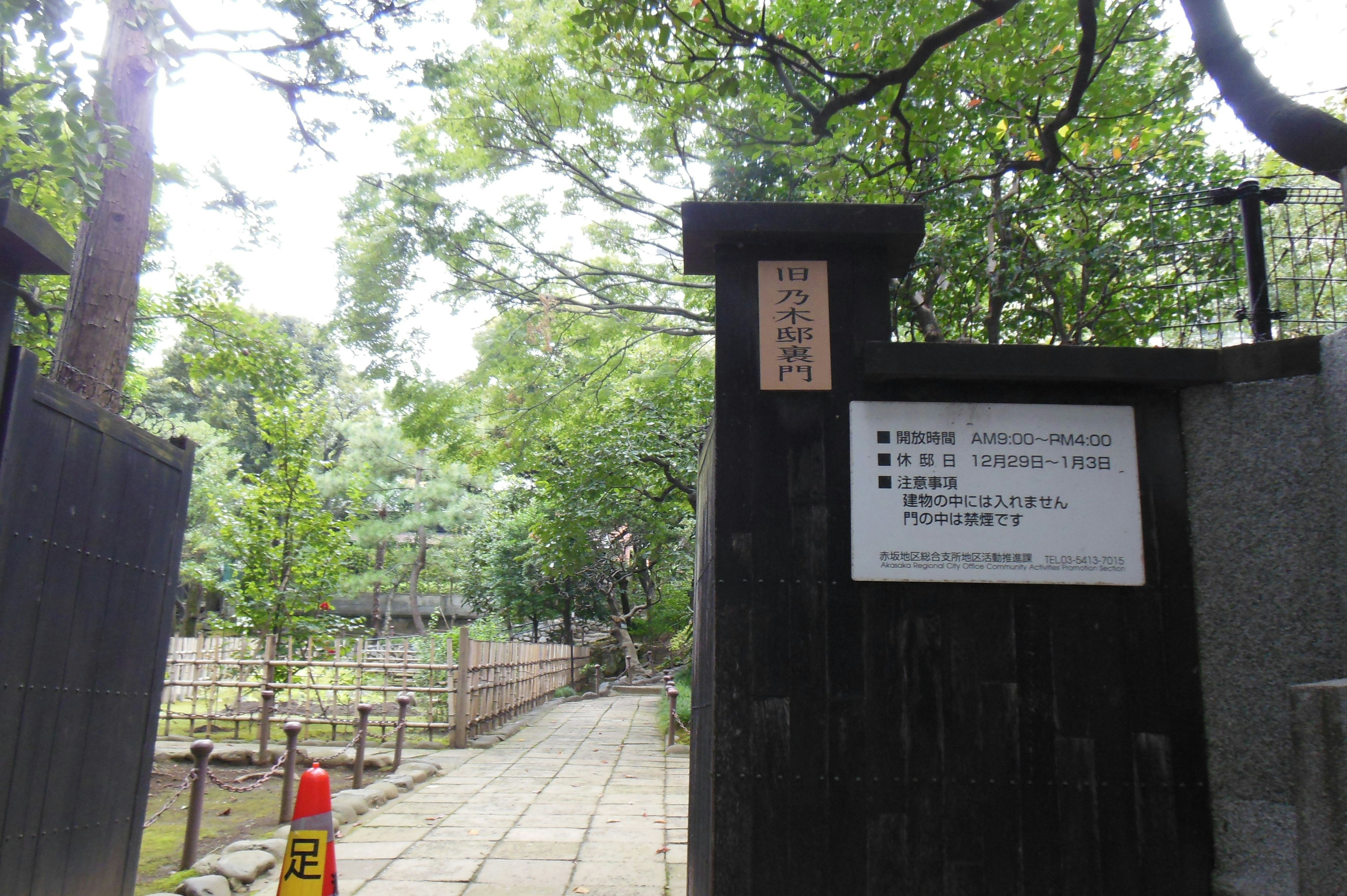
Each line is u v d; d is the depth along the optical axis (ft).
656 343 45.06
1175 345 20.59
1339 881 8.49
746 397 12.11
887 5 23.93
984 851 10.98
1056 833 11.02
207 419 91.91
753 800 11.11
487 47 33.94
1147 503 11.76
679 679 68.64
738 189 33.14
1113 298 22.50
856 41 25.43
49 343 29.14
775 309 12.36
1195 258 19.40
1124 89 23.07
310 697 39.40
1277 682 10.96
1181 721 11.23
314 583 41.32
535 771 32.42
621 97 32.50
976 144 25.11
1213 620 11.35
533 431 41.22
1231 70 13.99
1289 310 14.61
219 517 42.29
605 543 81.20
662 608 89.86
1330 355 11.26
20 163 16.79
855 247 12.58
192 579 69.05
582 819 23.76
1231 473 11.58
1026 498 11.71
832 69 22.70
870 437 11.91
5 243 10.52
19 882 11.30
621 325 37.27
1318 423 11.32
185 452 16.30
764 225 12.23
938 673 11.39
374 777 29.68
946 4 23.88
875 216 12.31
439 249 35.32
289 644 40.29
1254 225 14.11
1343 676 10.74
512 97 33.91
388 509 88.07
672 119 29.89
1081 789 11.10
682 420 46.06
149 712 15.10
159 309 35.17
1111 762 11.15
